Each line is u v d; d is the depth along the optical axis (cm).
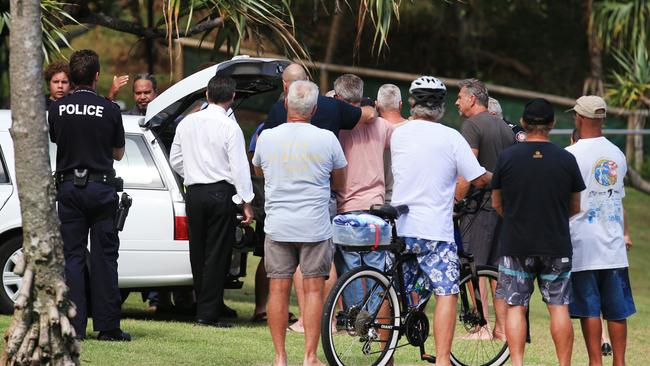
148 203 2977
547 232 2300
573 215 2348
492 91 6862
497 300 2539
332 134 2311
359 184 2778
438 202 2334
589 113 2450
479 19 8750
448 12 8681
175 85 3022
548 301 2336
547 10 8950
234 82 2953
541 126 2327
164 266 2984
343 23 8444
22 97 1912
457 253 2473
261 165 2338
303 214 2284
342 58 8362
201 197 2912
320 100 2647
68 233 2500
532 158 2305
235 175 2889
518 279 2333
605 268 2450
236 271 3192
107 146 2522
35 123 1922
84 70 2516
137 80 3394
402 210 2333
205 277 2953
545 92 8744
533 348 3056
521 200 2306
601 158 2448
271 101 6662
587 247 2445
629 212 6612
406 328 2336
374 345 2323
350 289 2289
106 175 2517
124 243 2945
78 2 4044
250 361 2461
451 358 2480
